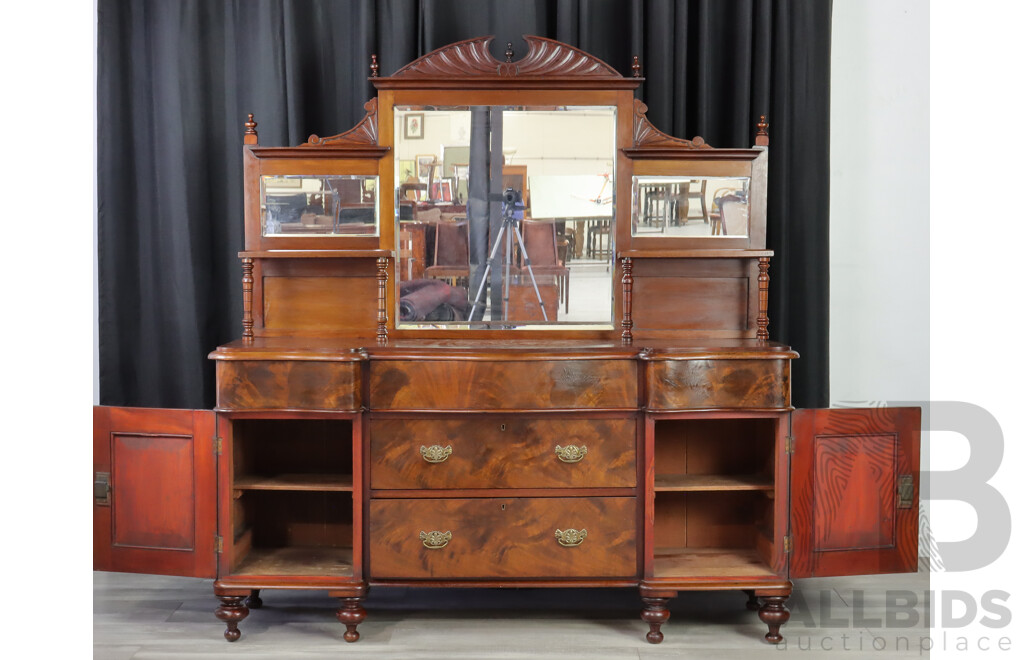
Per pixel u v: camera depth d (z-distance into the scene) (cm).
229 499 259
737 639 261
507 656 248
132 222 318
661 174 289
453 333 290
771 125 311
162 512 262
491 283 290
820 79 311
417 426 254
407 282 291
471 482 254
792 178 313
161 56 311
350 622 256
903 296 335
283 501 293
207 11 312
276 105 312
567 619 276
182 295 316
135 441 263
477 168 288
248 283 285
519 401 252
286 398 253
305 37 311
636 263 293
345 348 254
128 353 320
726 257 289
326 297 295
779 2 307
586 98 287
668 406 253
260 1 310
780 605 258
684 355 253
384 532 256
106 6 307
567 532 256
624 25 312
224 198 319
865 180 331
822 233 314
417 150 288
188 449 259
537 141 288
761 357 255
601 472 256
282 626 270
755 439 289
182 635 262
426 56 287
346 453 291
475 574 256
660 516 292
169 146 312
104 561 266
